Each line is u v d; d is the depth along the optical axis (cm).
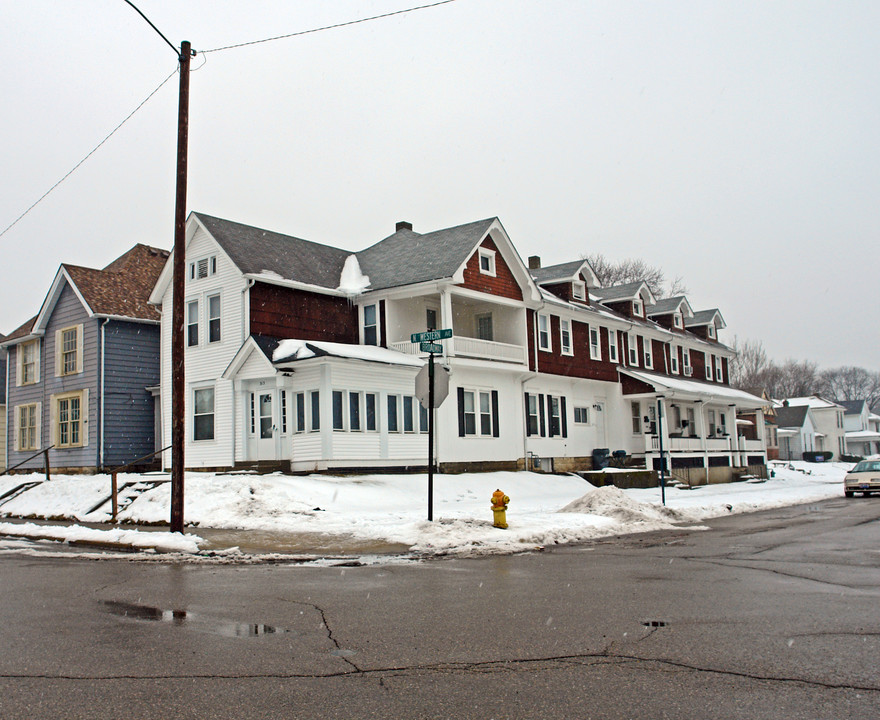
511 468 3256
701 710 495
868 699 512
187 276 3027
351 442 2594
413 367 2805
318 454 2531
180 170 1576
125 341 3312
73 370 3344
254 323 2775
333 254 3378
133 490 2180
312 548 1391
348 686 553
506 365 3197
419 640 686
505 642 675
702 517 2069
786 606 816
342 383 2591
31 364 3612
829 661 601
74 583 1029
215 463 2845
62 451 3353
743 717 482
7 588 990
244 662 616
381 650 652
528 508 2145
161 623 764
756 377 9812
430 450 1561
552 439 3547
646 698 520
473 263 3081
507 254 3269
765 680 555
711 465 4178
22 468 3581
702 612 791
